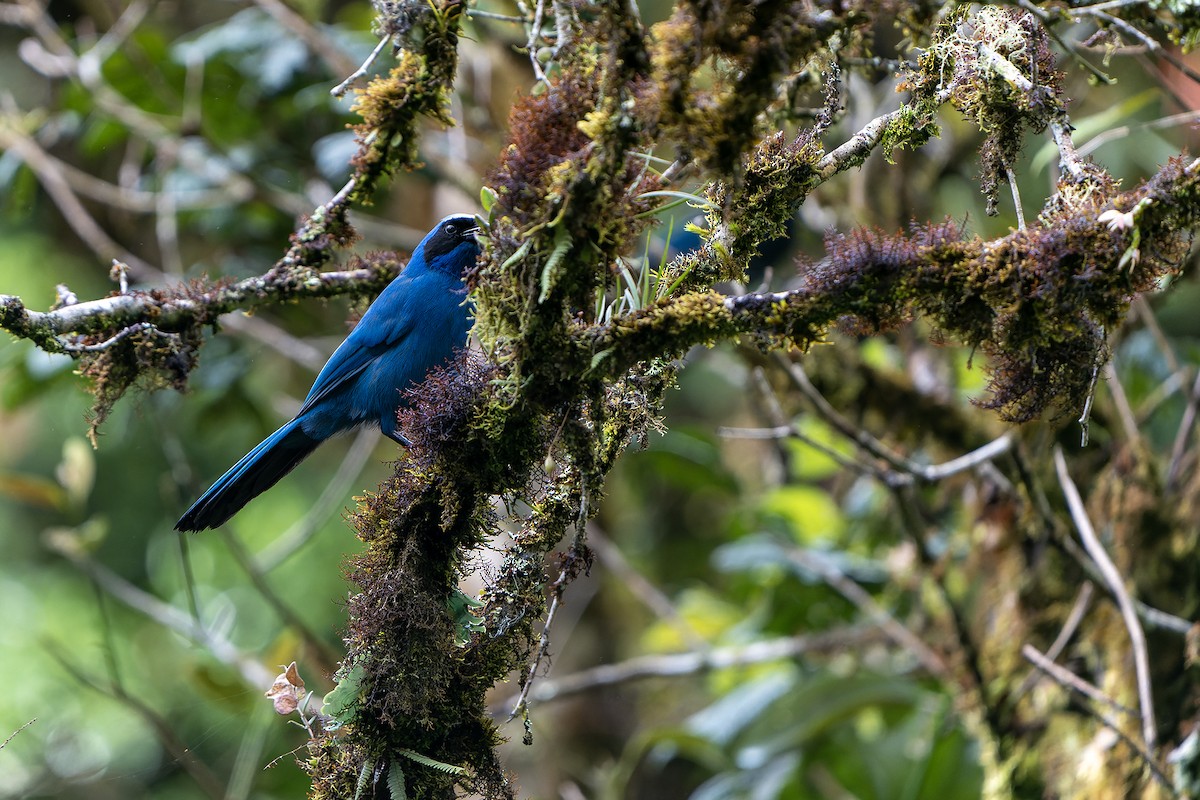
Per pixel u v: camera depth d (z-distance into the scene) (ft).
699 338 17.56
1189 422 31.48
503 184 17.26
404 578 18.30
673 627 43.60
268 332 45.42
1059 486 32.32
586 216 16.70
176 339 22.88
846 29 16.80
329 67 44.75
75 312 22.03
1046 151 27.86
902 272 17.28
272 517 63.57
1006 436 29.14
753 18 15.71
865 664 41.19
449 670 18.33
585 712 52.19
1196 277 28.71
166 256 44.70
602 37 16.24
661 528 58.08
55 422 63.93
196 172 44.73
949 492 35.76
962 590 35.91
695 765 48.42
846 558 39.14
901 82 19.70
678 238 39.81
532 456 18.51
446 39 21.29
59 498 39.19
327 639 59.21
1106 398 32.24
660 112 16.03
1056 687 31.17
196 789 52.80
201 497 30.78
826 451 30.99
